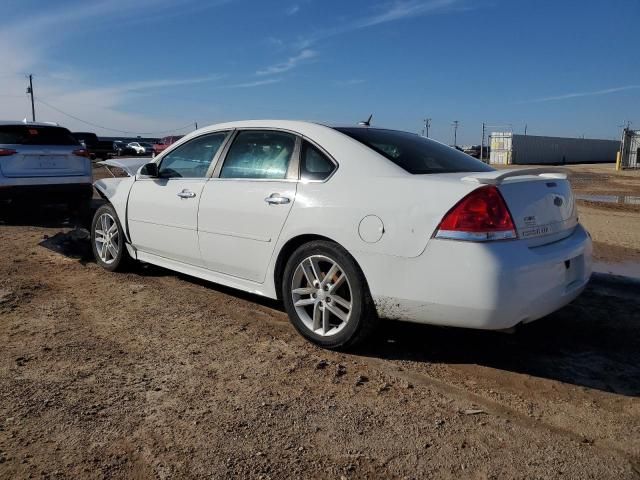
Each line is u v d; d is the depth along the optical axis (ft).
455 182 10.89
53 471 7.96
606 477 8.12
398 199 11.19
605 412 10.07
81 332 13.41
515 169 11.44
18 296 16.07
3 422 9.20
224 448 8.61
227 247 14.46
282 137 13.91
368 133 13.57
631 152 123.13
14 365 11.41
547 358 12.44
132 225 17.70
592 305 16.21
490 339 13.51
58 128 30.99
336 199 12.05
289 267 12.87
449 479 8.02
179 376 11.08
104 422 9.29
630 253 24.26
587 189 65.77
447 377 11.36
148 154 142.82
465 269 10.32
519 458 8.56
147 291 16.89
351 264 11.71
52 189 29.55
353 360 12.07
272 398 10.25
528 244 10.87
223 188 14.62
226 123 15.71
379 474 8.10
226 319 14.47
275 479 7.90
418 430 9.29
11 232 27.30
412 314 11.18
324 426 9.32
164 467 8.11
